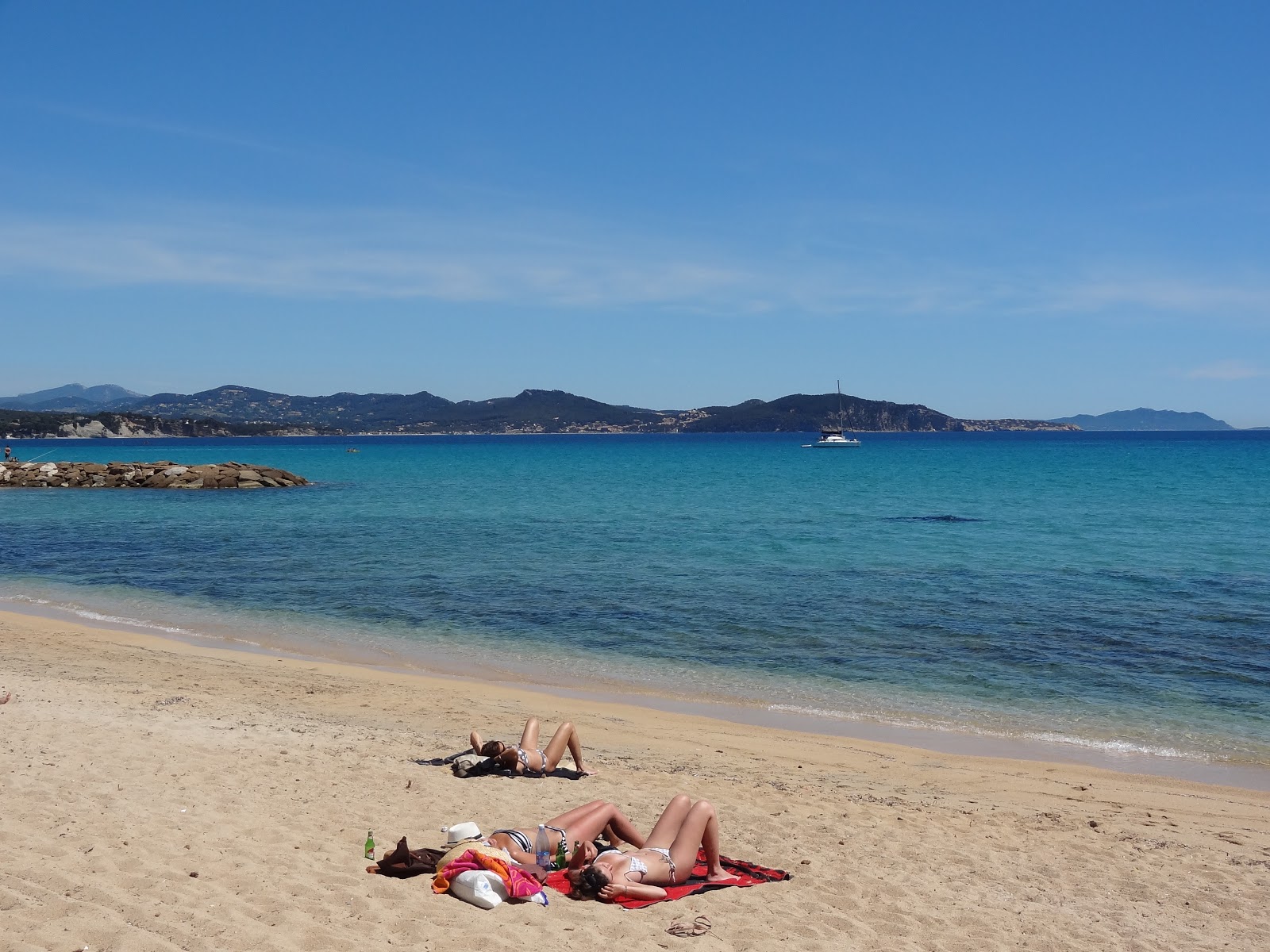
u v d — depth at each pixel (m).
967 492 60.78
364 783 8.93
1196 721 13.28
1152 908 7.15
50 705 11.30
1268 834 9.12
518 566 27.41
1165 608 21.02
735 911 6.45
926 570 26.77
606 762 10.76
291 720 11.81
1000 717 13.49
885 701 14.31
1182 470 88.75
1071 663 16.31
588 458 134.25
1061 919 6.85
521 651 17.44
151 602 22.16
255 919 5.49
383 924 5.64
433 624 19.70
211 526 39.47
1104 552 30.62
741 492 61.28
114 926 5.14
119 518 43.41
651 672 15.97
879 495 58.16
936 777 10.83
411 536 35.56
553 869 6.82
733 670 16.09
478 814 8.23
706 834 6.99
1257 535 35.59
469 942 5.49
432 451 178.12
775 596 22.62
